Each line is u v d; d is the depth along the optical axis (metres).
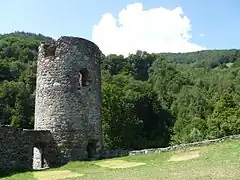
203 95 66.56
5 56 74.12
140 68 87.00
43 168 20.58
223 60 133.50
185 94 65.69
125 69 80.75
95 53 23.45
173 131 55.59
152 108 57.31
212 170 13.09
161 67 79.88
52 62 22.28
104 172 16.19
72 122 21.56
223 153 16.59
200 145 19.48
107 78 61.25
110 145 45.78
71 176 16.17
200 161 15.79
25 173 18.19
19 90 54.06
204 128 50.81
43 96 22.20
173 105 64.81
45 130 21.45
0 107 52.12
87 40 23.08
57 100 21.78
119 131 46.22
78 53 22.48
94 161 20.67
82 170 17.97
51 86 22.03
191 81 79.06
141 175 13.73
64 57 22.19
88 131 22.00
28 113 52.59
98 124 22.78
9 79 63.91
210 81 78.56
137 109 54.47
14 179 16.30
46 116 21.84
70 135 21.41
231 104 48.53
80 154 21.45
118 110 46.28
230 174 11.92
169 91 72.25
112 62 81.19
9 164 19.39
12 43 80.75
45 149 21.41
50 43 22.64
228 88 67.19
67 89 21.84
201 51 160.12
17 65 66.75
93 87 22.80
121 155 21.50
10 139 19.64
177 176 12.54
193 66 121.56
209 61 134.12
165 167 15.48
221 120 46.06
